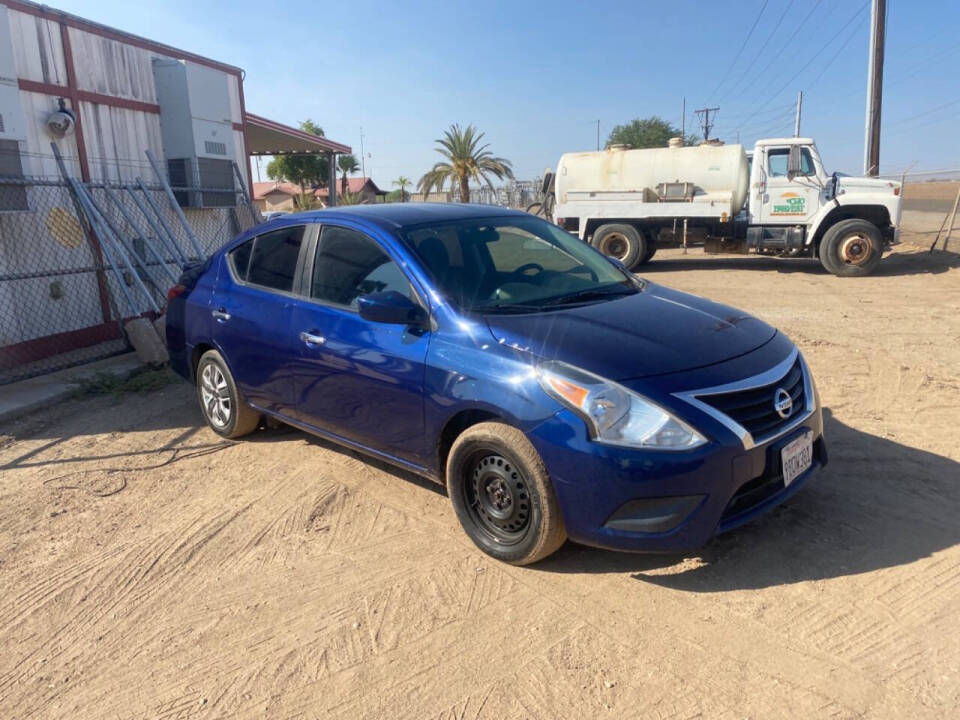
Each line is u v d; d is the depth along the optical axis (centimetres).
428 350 362
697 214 1473
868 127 1806
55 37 797
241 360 489
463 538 378
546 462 315
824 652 279
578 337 335
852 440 480
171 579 356
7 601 345
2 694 283
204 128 981
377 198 5581
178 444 538
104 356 787
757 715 250
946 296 1064
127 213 894
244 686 279
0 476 493
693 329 356
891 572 328
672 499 301
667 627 299
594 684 269
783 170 1391
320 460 489
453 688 271
